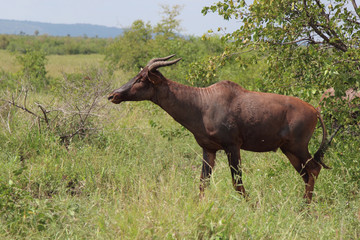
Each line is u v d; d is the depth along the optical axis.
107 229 14.87
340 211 17.75
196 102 19.98
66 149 25.05
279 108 20.06
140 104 38.38
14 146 24.83
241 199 17.94
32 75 55.94
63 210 16.16
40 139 25.17
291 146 20.58
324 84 21.84
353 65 20.09
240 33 22.70
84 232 15.22
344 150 22.38
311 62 22.88
